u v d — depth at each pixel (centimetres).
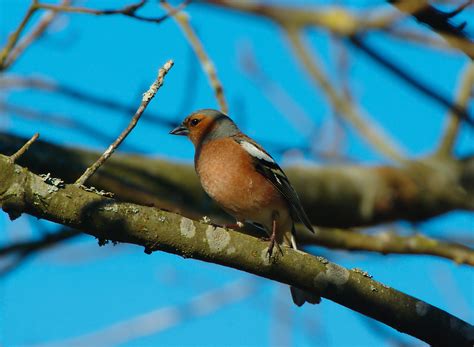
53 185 713
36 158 1212
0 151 1197
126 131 742
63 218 717
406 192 1432
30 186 705
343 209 1463
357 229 1502
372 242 1220
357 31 718
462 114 702
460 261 1145
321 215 1472
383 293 806
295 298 1030
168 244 752
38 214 712
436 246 1164
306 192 1440
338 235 1256
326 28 741
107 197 735
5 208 702
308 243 1270
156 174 1313
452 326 806
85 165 1246
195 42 1091
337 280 799
